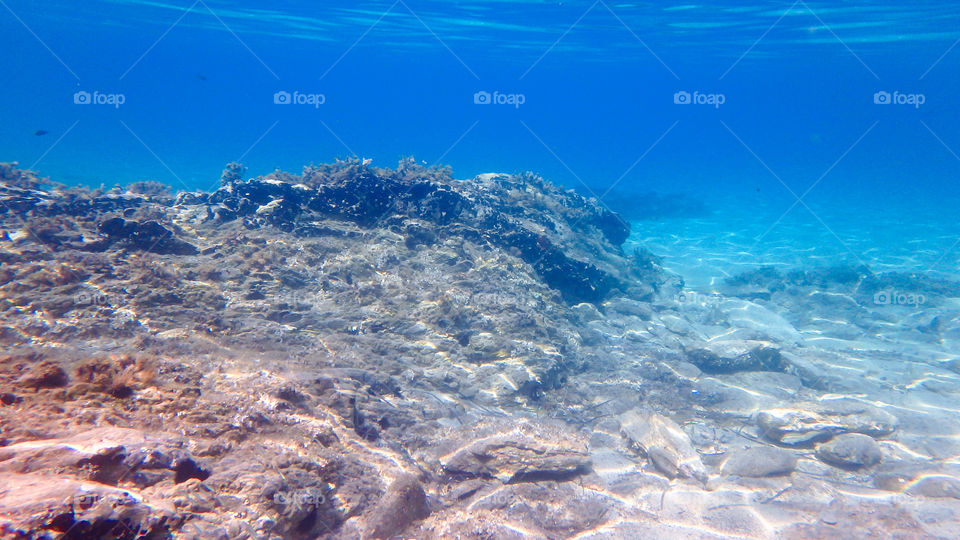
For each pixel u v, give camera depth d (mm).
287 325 6371
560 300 9695
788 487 4699
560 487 4188
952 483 4750
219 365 4262
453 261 9203
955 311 11391
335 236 9219
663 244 19453
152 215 8695
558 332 8172
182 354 4633
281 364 4809
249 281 7211
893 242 20000
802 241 20188
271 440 3156
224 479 2555
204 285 6820
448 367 6430
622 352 8516
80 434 2441
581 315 9781
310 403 3934
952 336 10133
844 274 14047
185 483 2326
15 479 1881
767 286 13352
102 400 3043
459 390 6109
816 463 5512
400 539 2932
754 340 8836
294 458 2994
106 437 2412
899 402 7172
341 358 5867
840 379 7953
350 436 3707
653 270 13750
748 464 5086
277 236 8734
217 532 2119
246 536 2209
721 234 21703
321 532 2701
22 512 1644
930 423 6379
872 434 5984
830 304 12086
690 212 28156
